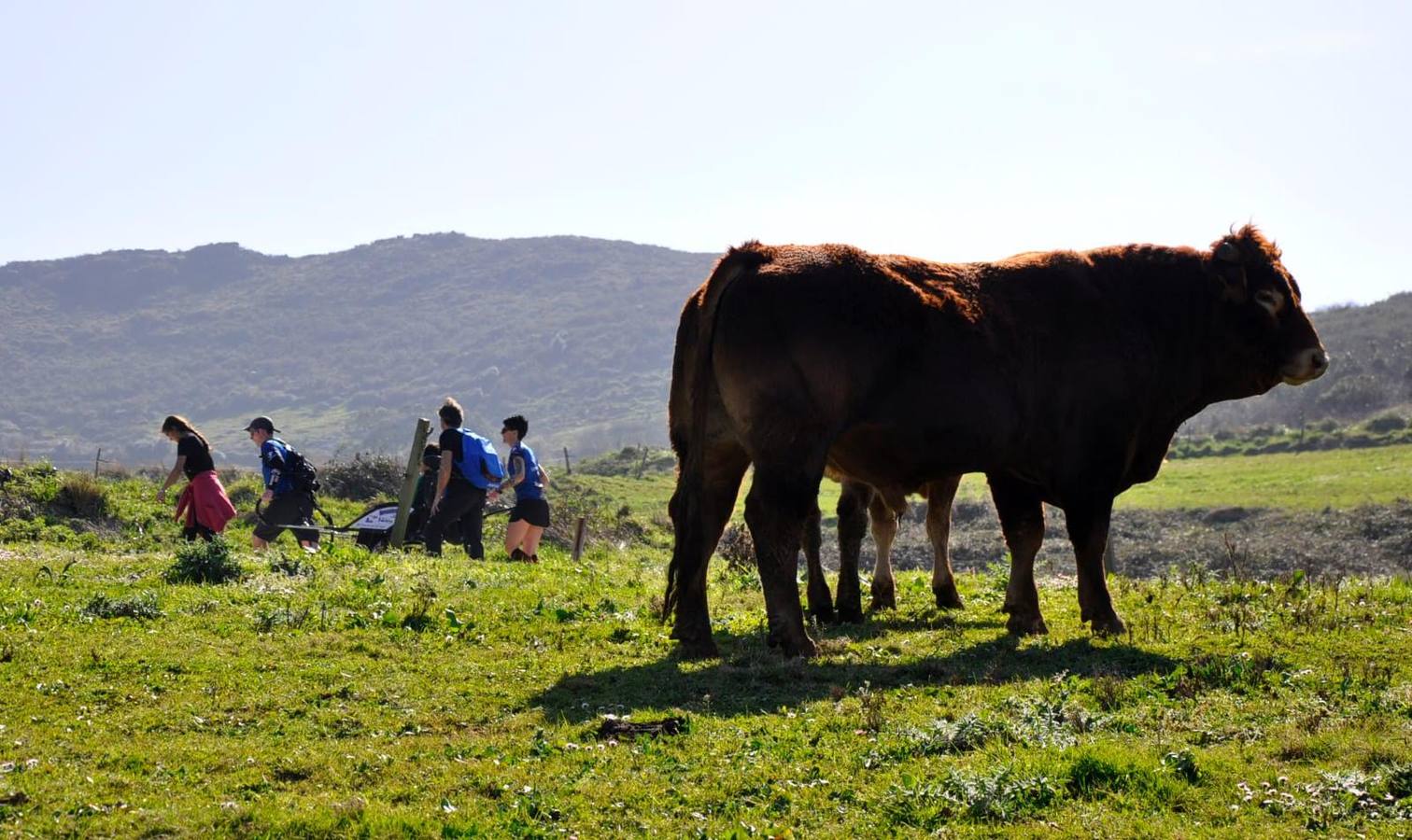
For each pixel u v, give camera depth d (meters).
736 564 17.50
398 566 15.11
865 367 10.60
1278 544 35.03
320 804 7.13
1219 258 12.48
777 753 7.89
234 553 14.64
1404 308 109.12
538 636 11.38
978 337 11.25
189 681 9.34
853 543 12.78
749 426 10.48
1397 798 7.08
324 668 9.83
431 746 8.20
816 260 10.69
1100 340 11.97
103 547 19.09
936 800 7.09
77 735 8.11
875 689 9.58
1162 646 11.05
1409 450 50.56
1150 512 40.00
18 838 6.51
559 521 29.23
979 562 31.98
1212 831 6.68
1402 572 31.47
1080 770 7.35
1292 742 7.84
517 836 6.73
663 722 8.48
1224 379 12.74
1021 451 11.73
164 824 6.73
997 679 9.80
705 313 10.72
